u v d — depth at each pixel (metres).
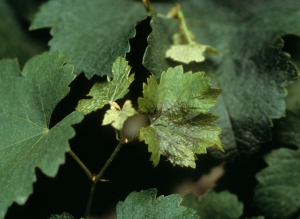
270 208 0.49
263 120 0.48
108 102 0.42
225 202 0.49
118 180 0.52
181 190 0.52
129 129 0.51
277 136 0.50
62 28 0.51
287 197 0.49
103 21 0.51
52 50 0.49
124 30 0.49
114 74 0.43
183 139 0.41
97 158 0.51
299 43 0.52
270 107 0.48
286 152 0.50
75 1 0.53
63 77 0.43
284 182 0.49
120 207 0.42
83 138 0.51
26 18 0.54
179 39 0.51
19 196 0.38
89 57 0.47
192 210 0.41
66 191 0.52
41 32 0.54
